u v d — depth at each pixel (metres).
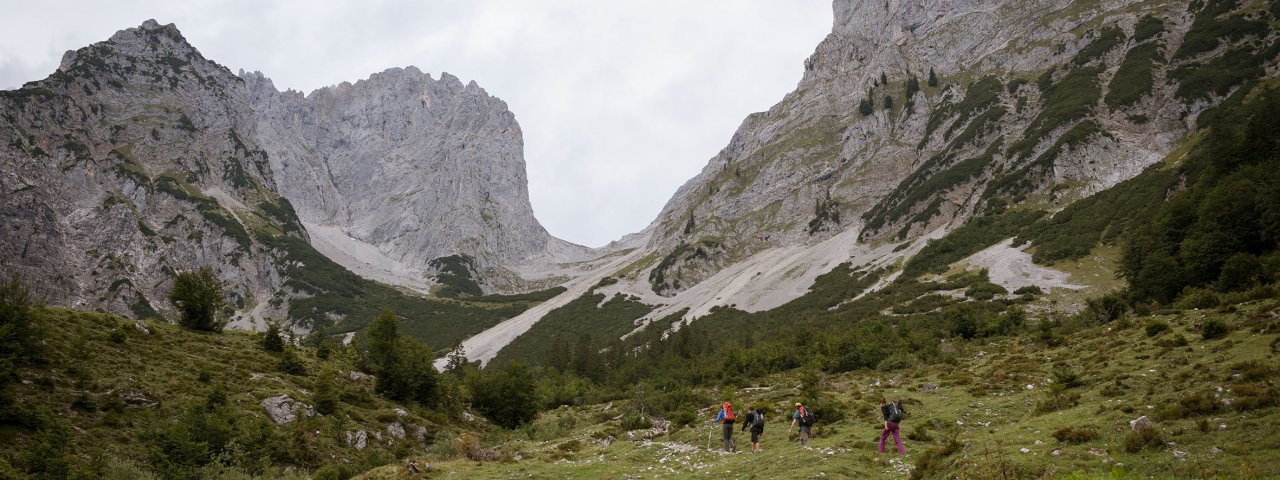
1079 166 155.00
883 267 163.62
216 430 38.00
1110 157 152.50
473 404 69.00
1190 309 51.06
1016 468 17.89
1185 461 15.97
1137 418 20.67
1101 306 71.81
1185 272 65.62
